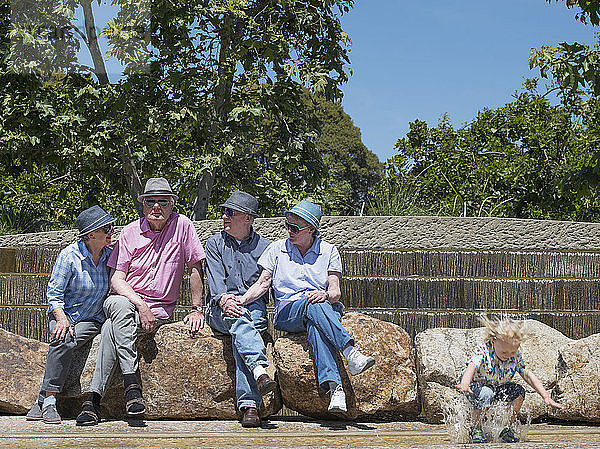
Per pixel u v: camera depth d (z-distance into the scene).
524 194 14.26
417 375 5.20
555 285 6.45
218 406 5.03
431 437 4.37
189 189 12.34
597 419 4.92
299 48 12.62
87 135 11.19
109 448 3.82
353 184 35.53
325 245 5.10
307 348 4.98
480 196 13.88
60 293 4.99
